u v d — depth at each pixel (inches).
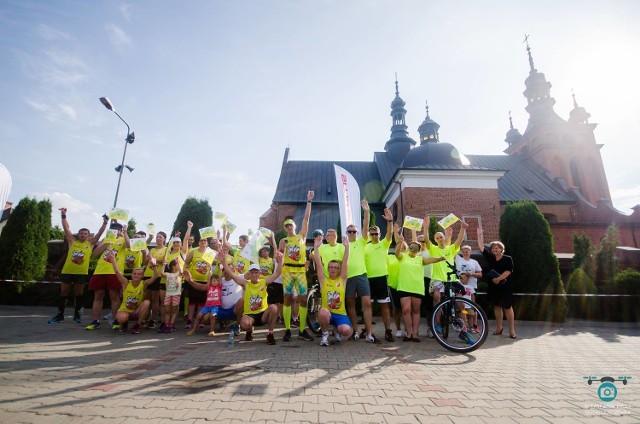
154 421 94.7
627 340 269.9
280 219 1084.5
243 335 256.2
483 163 1290.6
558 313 395.5
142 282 271.7
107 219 317.7
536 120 1422.2
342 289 225.6
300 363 168.9
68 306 450.9
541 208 1030.4
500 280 279.6
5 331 248.7
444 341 212.1
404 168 832.9
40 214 484.1
